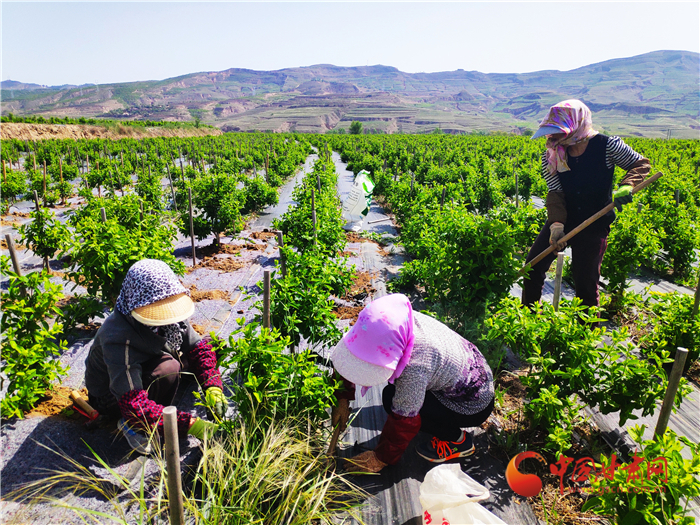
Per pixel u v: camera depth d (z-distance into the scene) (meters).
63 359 4.25
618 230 5.32
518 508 2.60
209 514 2.26
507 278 4.04
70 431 3.14
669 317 4.09
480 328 4.08
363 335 2.52
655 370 2.79
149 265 2.81
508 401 3.57
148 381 2.95
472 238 4.11
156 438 2.71
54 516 2.47
